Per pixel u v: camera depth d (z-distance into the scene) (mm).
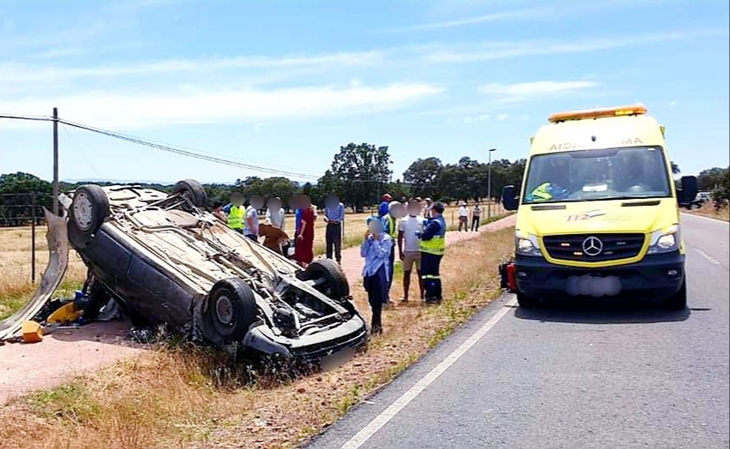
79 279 15820
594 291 10562
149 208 11523
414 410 6598
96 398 6664
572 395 7012
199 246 10633
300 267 10758
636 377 7602
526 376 7727
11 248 20797
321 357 8516
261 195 16516
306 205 15320
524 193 11961
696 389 7137
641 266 10430
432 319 11172
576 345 9148
